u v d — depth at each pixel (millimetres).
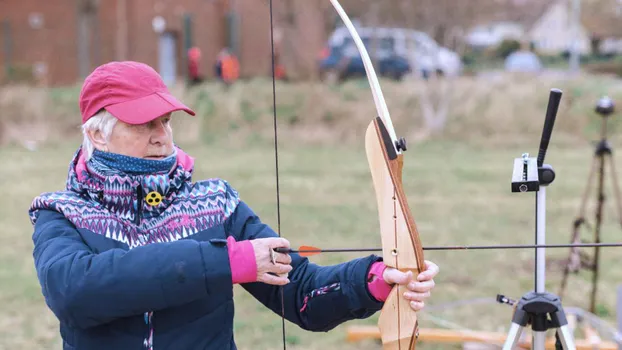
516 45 28641
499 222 9891
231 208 2469
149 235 2311
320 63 23703
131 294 2092
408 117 19406
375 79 2498
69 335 2293
